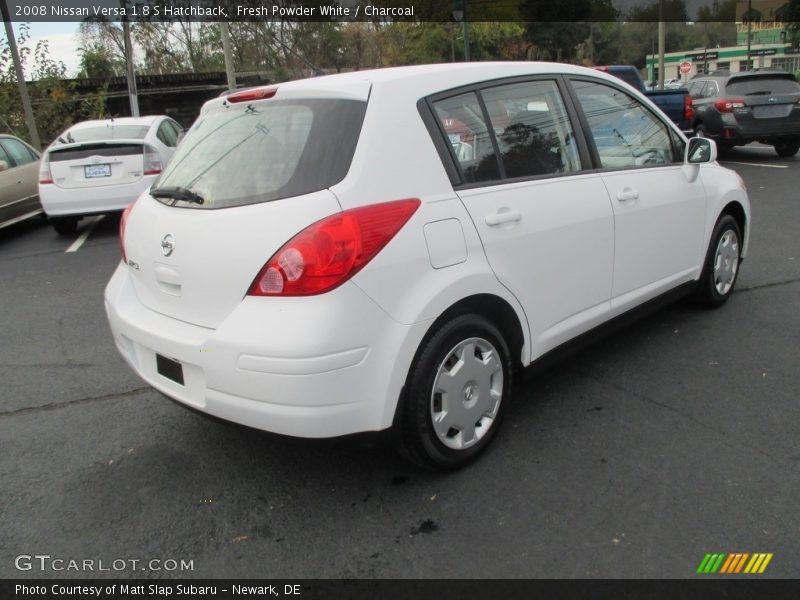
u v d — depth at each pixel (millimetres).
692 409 3504
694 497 2766
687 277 4441
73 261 7715
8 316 5699
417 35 36156
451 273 2766
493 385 3105
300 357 2396
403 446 2838
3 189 9078
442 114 2941
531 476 2965
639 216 3824
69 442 3453
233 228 2598
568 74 3648
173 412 3756
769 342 4305
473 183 2977
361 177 2588
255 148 2863
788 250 6516
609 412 3510
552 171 3393
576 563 2424
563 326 3439
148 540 2662
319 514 2775
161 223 2912
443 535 2607
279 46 34500
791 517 2623
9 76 19266
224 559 2537
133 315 3041
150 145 8703
